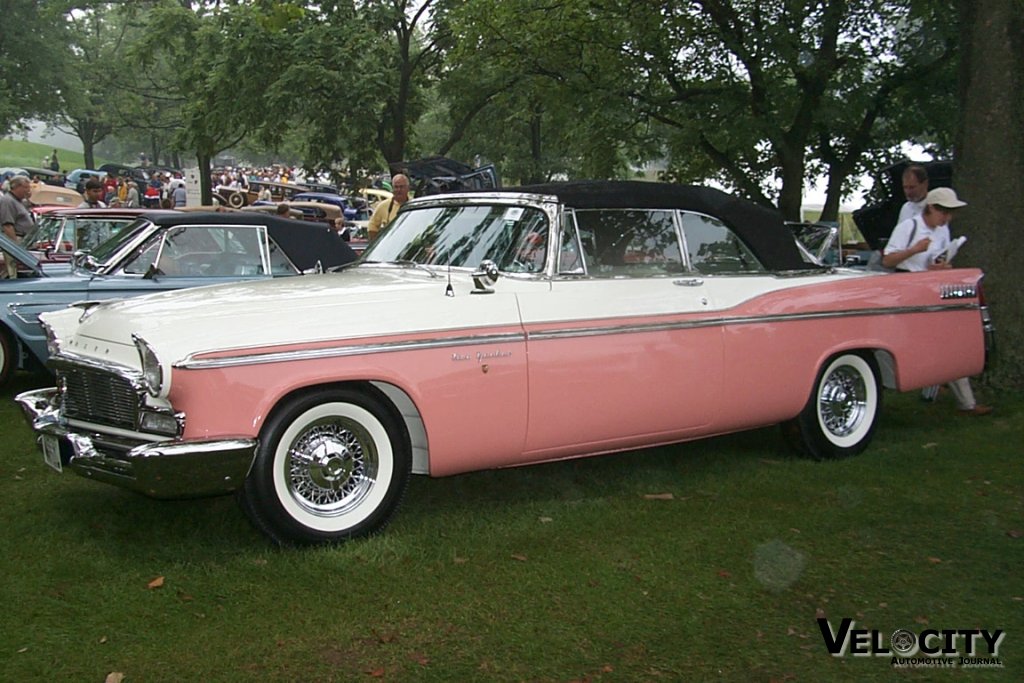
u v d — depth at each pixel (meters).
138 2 28.92
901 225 7.20
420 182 16.77
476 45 15.48
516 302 4.91
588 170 16.91
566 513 5.12
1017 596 4.14
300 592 4.06
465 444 4.75
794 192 14.77
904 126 14.93
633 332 5.21
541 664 3.50
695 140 15.05
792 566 4.43
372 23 19.91
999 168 7.77
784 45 13.52
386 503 4.65
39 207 16.73
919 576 4.33
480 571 4.32
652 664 3.52
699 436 5.65
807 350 5.88
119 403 4.42
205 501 5.20
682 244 5.63
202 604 3.94
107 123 55.88
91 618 3.80
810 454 6.15
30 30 36.69
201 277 7.94
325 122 20.20
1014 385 7.82
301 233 8.34
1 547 4.50
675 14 14.12
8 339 7.64
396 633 3.72
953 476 5.80
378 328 4.51
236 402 4.17
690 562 4.46
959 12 8.11
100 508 5.09
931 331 6.41
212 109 20.47
